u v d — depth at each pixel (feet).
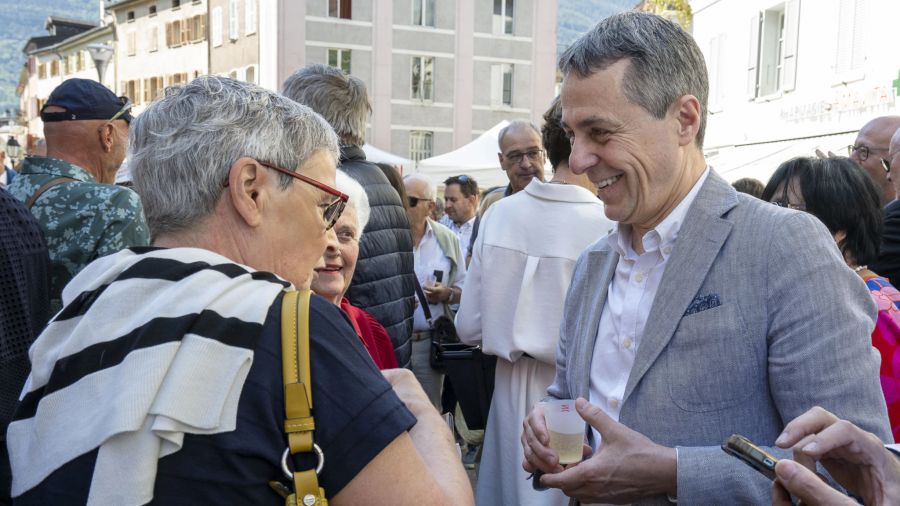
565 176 10.27
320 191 4.96
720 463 5.44
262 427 4.10
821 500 3.93
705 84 6.14
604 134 5.95
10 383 7.02
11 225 7.46
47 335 4.48
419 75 113.39
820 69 45.85
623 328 6.42
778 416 5.78
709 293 5.84
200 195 4.70
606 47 5.91
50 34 230.48
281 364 4.21
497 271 9.82
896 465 4.34
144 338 4.07
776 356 5.57
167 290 4.30
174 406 3.91
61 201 9.37
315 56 110.11
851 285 5.63
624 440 5.65
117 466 3.90
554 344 9.53
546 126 10.31
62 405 4.16
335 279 8.16
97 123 10.37
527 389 9.84
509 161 16.17
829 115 44.98
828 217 8.30
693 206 6.11
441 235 18.79
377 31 111.04
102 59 43.39
